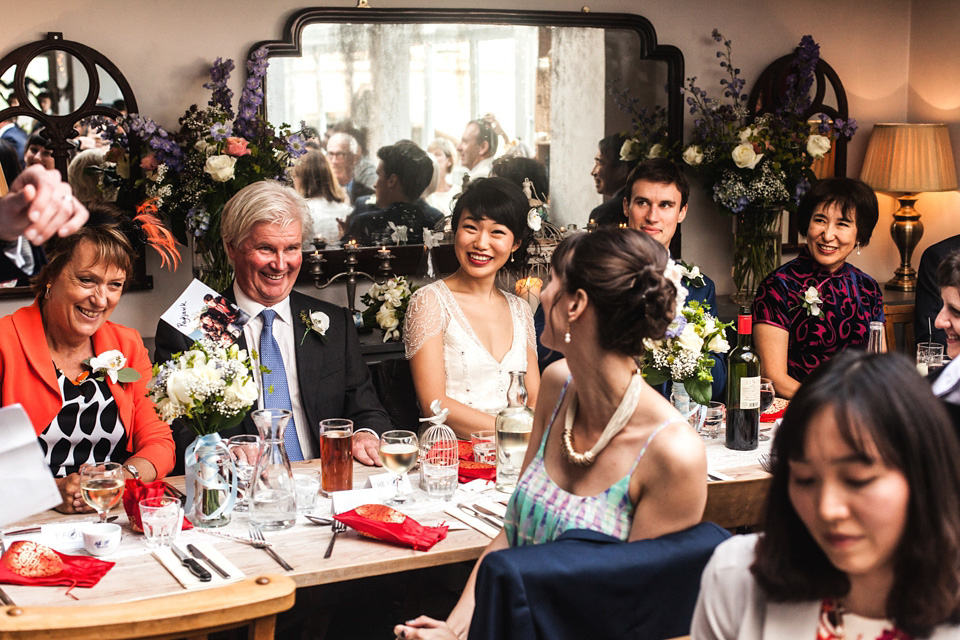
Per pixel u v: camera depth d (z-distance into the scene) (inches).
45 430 96.1
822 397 39.6
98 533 73.9
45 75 142.0
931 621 39.7
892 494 38.6
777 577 43.3
